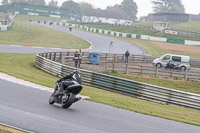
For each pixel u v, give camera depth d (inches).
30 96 735.7
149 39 4901.6
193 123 657.0
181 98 1029.8
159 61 2251.5
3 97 667.4
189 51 3757.4
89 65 2047.2
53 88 946.1
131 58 2522.1
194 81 1740.9
